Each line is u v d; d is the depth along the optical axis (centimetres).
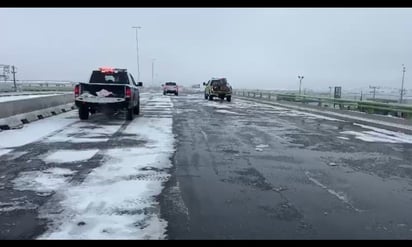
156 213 569
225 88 3959
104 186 698
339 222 550
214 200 635
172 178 762
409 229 528
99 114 2030
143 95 5244
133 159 928
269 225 533
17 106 1554
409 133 1541
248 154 1029
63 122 1650
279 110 2728
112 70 1869
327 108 2517
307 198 657
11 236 484
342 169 880
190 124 1691
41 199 624
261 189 704
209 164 895
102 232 498
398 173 854
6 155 957
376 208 613
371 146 1213
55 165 855
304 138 1351
